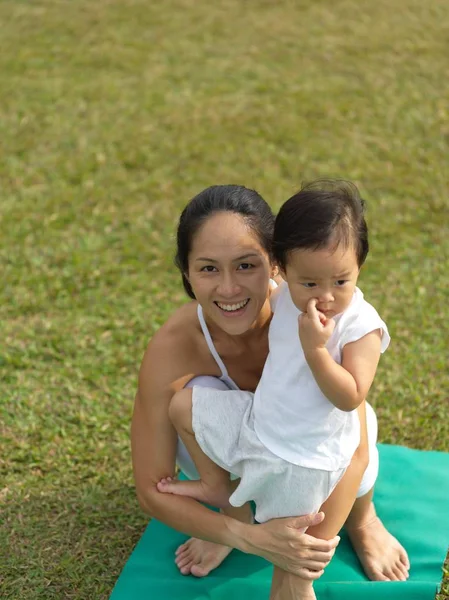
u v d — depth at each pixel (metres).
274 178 5.68
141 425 2.91
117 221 5.30
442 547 3.07
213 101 6.65
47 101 6.67
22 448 3.68
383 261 4.89
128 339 4.35
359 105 6.52
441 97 6.60
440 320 4.43
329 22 7.95
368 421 2.95
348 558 3.07
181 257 2.66
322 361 2.41
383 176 5.65
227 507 2.94
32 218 5.31
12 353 4.26
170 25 7.96
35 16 8.15
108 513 3.37
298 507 2.62
